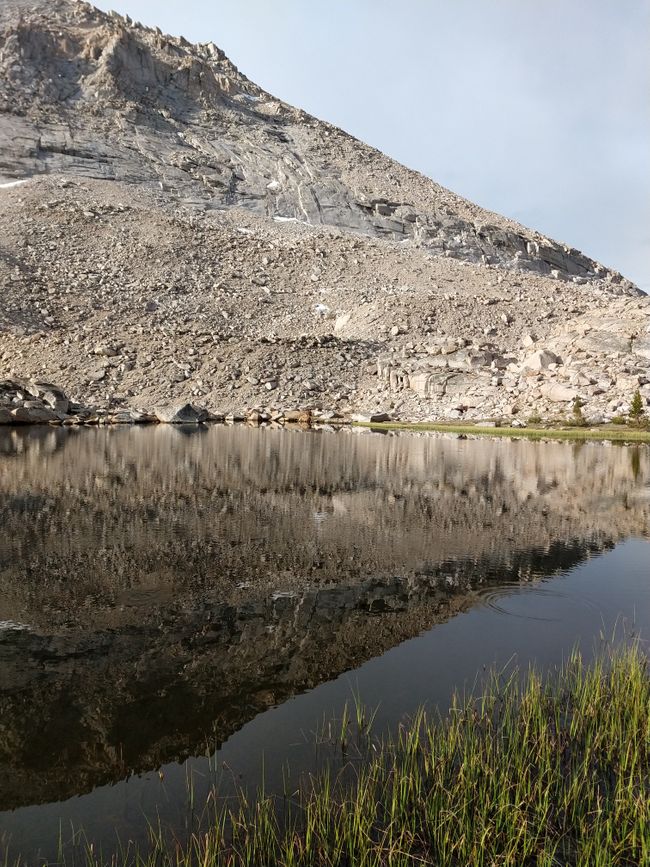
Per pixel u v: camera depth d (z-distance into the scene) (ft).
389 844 13.11
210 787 14.88
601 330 226.38
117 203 360.28
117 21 528.63
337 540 41.32
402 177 532.32
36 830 13.23
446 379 209.46
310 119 574.56
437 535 43.68
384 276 344.28
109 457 87.15
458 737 16.71
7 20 471.62
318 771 15.57
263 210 423.23
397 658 22.71
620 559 37.91
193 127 483.92
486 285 339.77
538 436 145.48
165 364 217.36
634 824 13.83
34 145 387.75
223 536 41.42
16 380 186.80
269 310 291.17
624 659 22.58
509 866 12.94
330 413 195.21
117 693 19.51
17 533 40.40
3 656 22.08
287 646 23.65
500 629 25.95
